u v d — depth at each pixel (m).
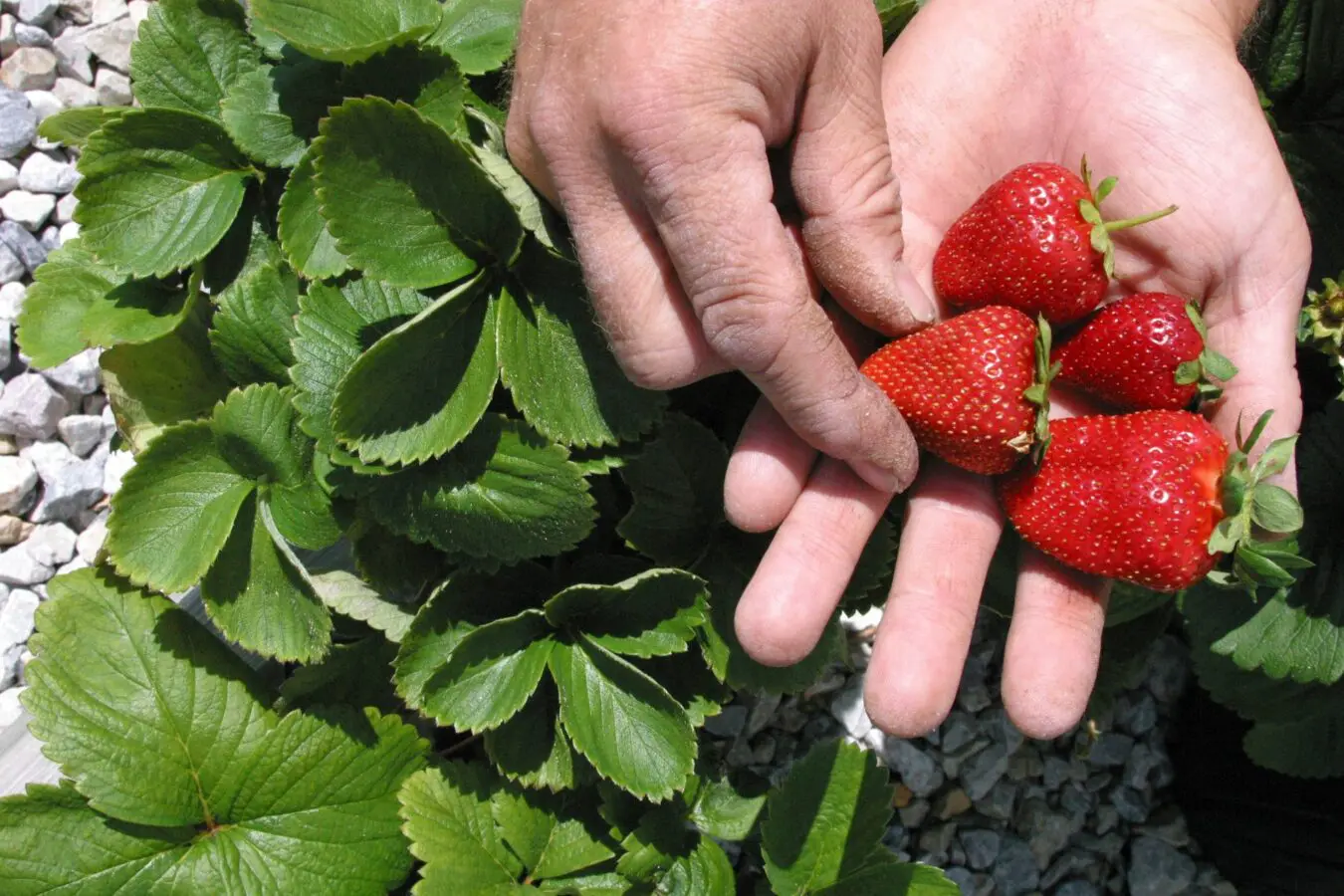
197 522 0.43
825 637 0.45
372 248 0.41
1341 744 0.52
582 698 0.44
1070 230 0.43
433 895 0.44
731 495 0.44
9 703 0.58
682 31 0.40
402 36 0.42
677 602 0.44
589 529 0.43
